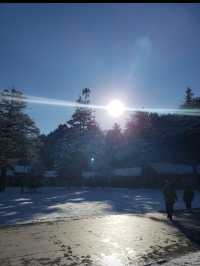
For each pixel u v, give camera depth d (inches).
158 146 3117.6
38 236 504.1
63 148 3467.0
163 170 2517.2
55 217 730.2
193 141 2886.3
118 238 504.7
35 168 2353.6
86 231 553.0
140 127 3587.6
